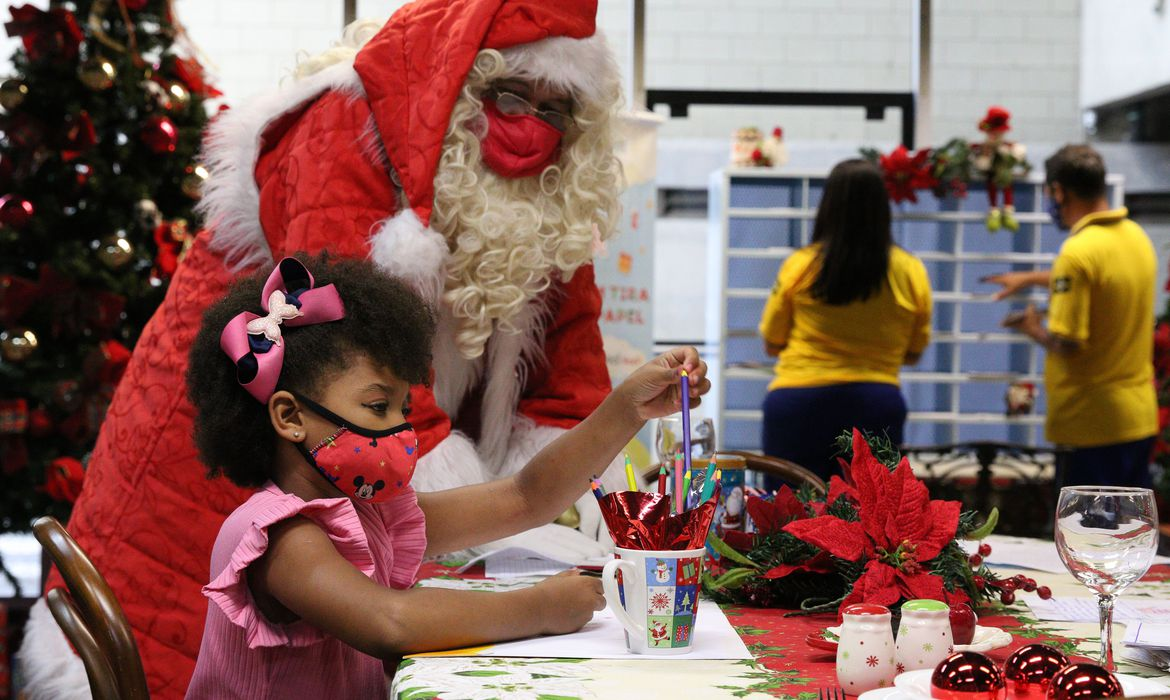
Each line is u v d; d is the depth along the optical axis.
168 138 3.24
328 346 1.08
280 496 1.07
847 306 3.21
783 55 5.88
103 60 3.15
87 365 3.12
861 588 1.08
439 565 1.55
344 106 1.75
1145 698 0.71
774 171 4.46
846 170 3.17
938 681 0.80
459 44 1.70
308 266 1.17
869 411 3.22
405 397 1.13
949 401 4.57
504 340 1.81
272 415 1.08
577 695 0.88
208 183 1.87
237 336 1.08
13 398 3.16
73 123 3.13
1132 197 6.13
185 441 1.77
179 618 1.76
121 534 1.79
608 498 1.04
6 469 3.10
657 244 5.90
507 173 1.77
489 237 1.72
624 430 1.31
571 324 1.88
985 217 4.44
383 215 1.73
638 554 1.02
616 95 1.85
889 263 3.20
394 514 1.22
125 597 1.77
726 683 0.92
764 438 3.40
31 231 3.15
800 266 3.27
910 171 4.31
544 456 1.33
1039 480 2.81
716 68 5.87
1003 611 1.23
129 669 1.08
